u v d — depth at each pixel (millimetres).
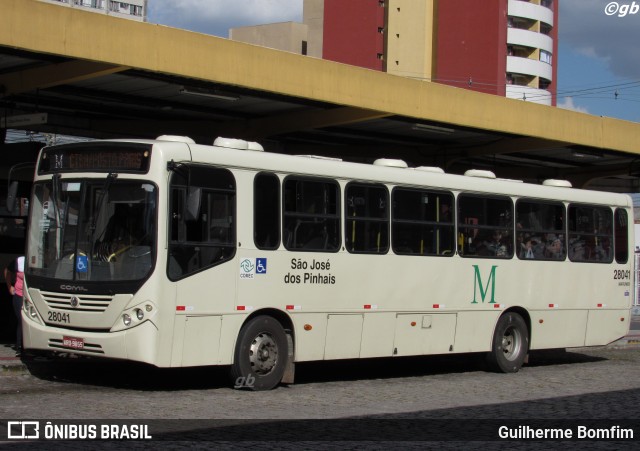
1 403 10977
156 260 11500
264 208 12781
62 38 15008
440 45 81688
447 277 15445
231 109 20953
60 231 12273
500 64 80000
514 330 16766
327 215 13625
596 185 36625
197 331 11922
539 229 17312
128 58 15883
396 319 14586
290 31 87562
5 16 14359
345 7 85562
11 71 17234
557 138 24609
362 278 14062
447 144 26438
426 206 15195
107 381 13430
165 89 18469
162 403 11383
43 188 12648
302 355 13258
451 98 21828
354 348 13984
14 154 18094
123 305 11531
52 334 12094
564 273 17734
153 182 11656
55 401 11250
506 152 25984
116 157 12008
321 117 21047
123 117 22219
